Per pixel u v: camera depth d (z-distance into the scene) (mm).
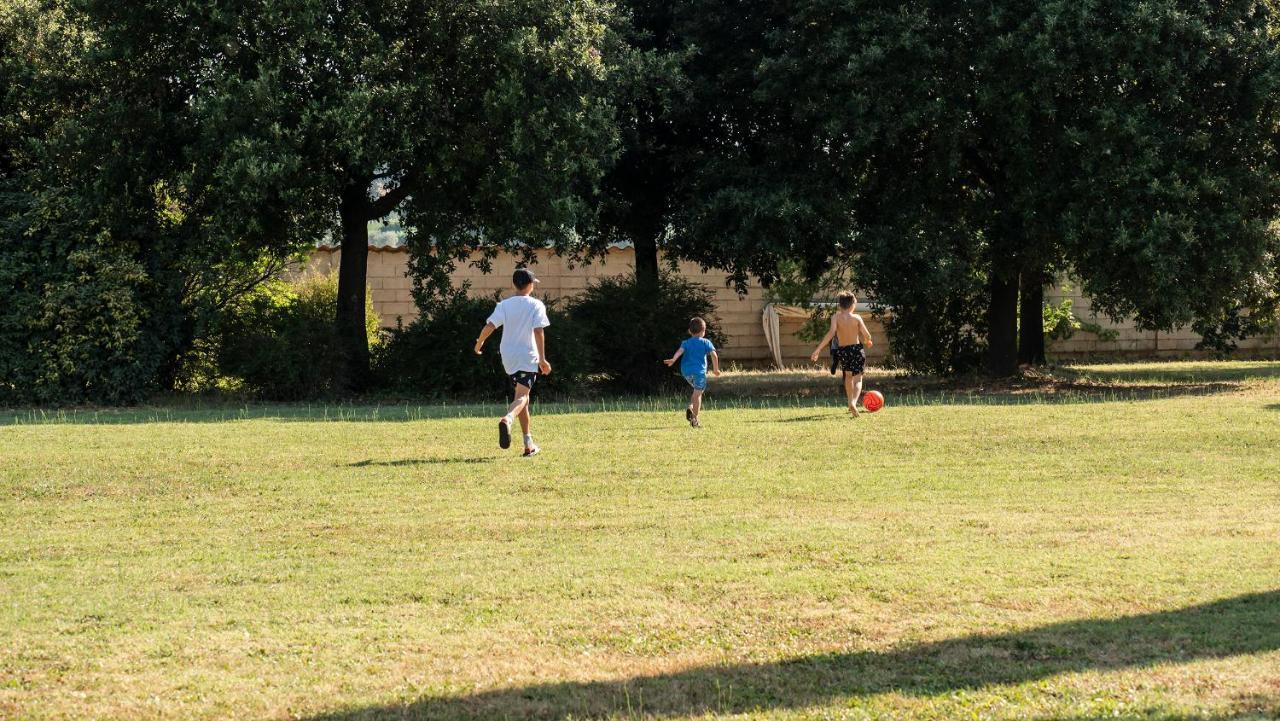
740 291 22594
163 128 17906
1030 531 7152
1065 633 4887
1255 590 5562
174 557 6676
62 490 8914
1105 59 18219
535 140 17922
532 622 5219
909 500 8398
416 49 18562
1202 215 18609
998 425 12570
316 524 7605
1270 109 19047
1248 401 15414
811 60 19156
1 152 19062
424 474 9516
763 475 9492
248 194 16297
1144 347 33500
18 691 4332
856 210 20562
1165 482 9219
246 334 19219
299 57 17156
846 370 14125
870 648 4750
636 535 7148
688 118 21016
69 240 17891
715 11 20688
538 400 19422
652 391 21219
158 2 17016
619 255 29938
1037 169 19375
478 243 20812
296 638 5004
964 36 19062
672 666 4566
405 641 4934
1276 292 25688
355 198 19953
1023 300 25844
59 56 18297
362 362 20078
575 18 18266
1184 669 4336
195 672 4547
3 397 17594
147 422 14094
